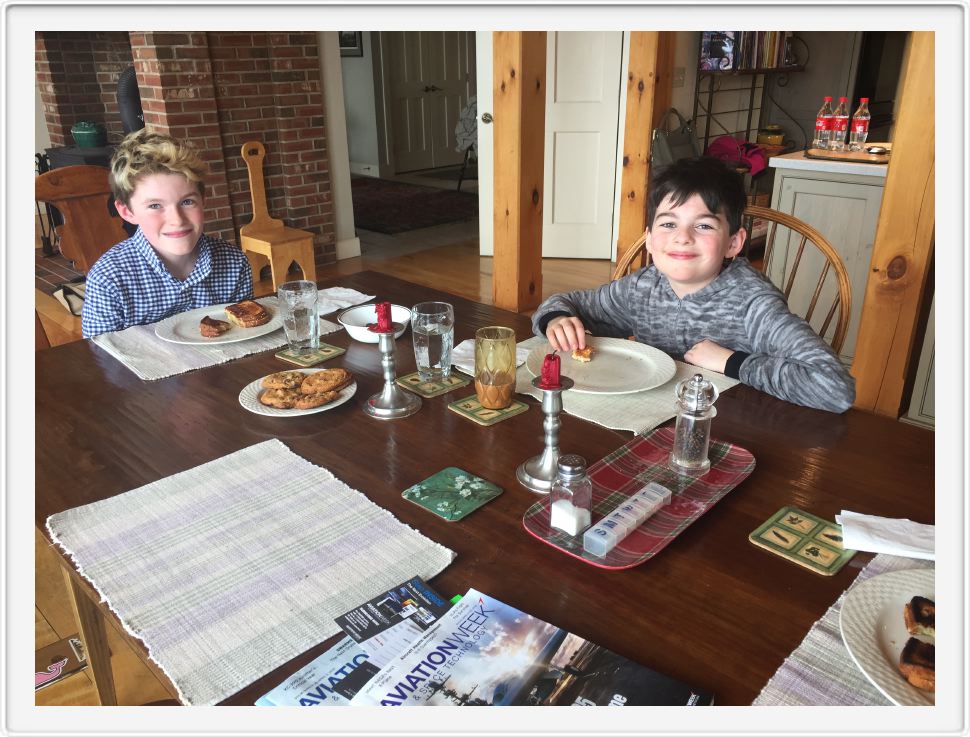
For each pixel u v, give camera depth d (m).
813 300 1.50
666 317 1.44
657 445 0.97
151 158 1.49
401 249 5.00
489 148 4.48
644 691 0.57
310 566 0.74
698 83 4.48
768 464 0.93
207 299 1.69
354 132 7.63
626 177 3.21
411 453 0.97
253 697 0.58
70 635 1.46
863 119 3.11
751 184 4.53
